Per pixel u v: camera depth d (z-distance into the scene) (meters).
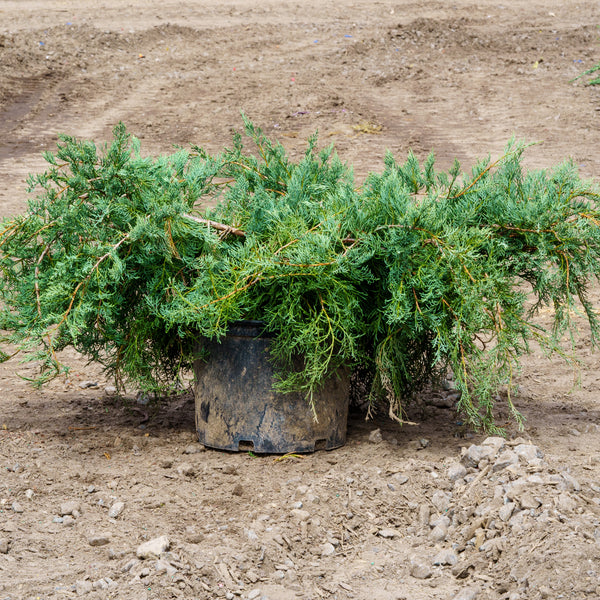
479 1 33.75
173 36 29.23
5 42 26.47
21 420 6.52
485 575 4.36
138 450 5.98
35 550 4.64
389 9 32.66
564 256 5.84
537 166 16.17
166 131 19.20
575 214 5.96
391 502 5.18
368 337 5.92
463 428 6.40
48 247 5.74
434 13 32.06
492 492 5.02
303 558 4.65
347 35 28.92
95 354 6.19
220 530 4.84
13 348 8.41
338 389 5.86
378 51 27.34
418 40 28.36
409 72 24.95
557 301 6.09
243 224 6.02
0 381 7.50
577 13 31.73
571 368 7.89
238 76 24.27
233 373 5.72
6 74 23.67
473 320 5.41
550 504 4.70
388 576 4.49
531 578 4.11
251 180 6.67
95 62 25.89
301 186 6.14
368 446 5.98
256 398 5.71
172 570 4.36
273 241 5.57
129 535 4.80
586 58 25.98
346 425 6.09
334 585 4.38
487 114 20.78
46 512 5.07
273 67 25.31
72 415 6.68
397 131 19.25
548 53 26.72
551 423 6.50
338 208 5.82
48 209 5.60
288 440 5.75
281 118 20.05
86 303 5.45
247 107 21.03
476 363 5.77
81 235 5.61
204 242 5.70
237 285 5.45
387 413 6.76
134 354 5.91
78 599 4.17
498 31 28.98
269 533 4.78
